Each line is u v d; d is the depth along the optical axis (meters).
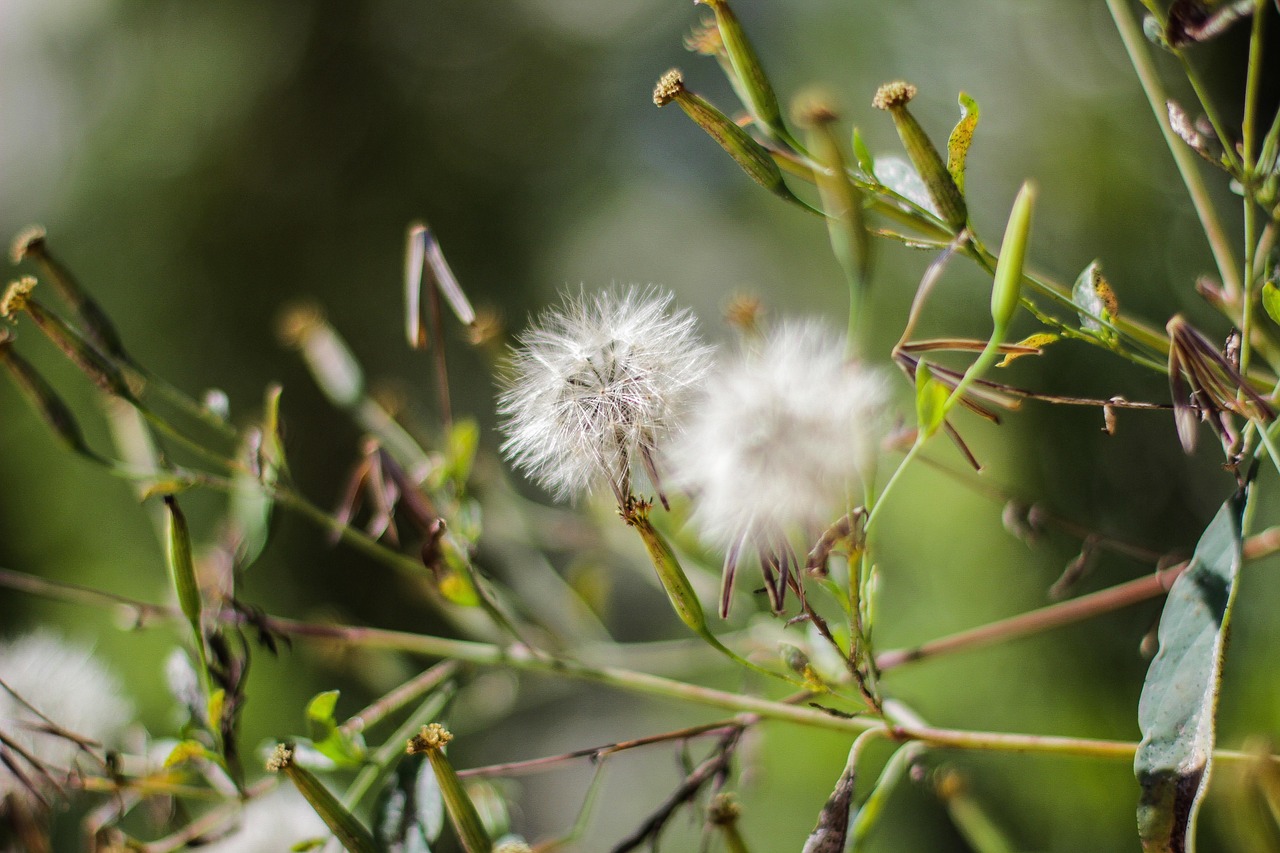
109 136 1.68
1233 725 0.72
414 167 1.79
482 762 1.15
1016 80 1.05
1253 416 0.48
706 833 0.52
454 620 0.64
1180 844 0.47
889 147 1.12
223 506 1.34
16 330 1.47
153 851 0.55
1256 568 0.74
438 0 1.87
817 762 1.03
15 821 0.55
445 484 0.57
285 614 1.37
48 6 1.68
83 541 1.42
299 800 0.57
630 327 0.50
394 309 1.67
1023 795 0.91
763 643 0.61
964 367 1.01
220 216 1.67
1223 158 0.49
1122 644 0.90
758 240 1.63
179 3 1.72
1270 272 0.49
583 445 0.49
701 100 0.49
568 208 1.89
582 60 1.94
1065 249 0.96
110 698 0.58
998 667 0.97
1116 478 0.88
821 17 1.31
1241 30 0.75
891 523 1.11
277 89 1.73
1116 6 0.51
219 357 1.60
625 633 1.22
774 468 0.47
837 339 0.48
